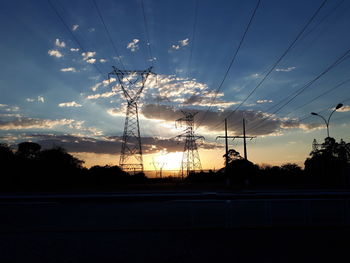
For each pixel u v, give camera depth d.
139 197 19.73
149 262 9.73
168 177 64.12
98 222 16.78
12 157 65.06
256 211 20.36
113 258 10.19
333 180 51.50
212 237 13.20
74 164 73.50
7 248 11.52
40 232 14.49
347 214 15.36
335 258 9.83
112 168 59.28
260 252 10.67
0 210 22.53
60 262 9.82
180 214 19.36
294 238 12.80
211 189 44.22
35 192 39.84
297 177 60.06
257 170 65.56
